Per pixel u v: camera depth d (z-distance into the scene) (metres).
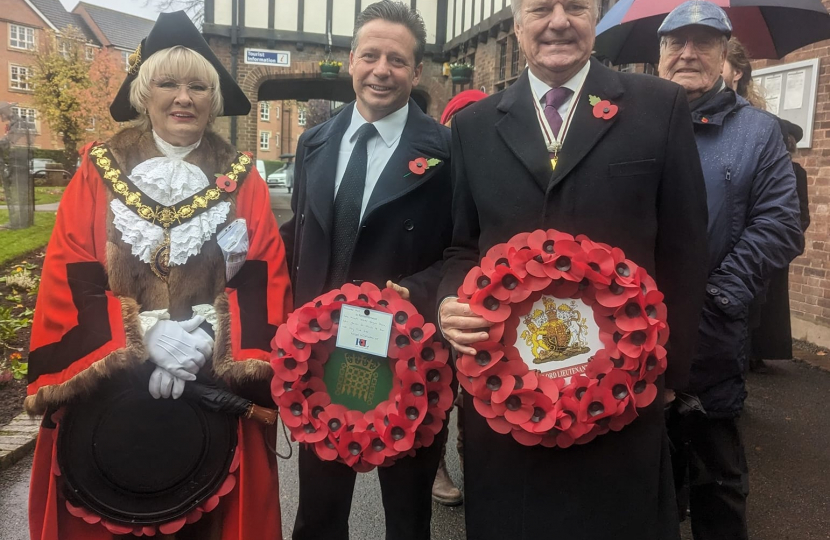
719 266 2.14
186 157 2.03
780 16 3.53
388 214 2.06
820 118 4.94
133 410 1.84
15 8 40.34
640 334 1.53
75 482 1.83
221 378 1.91
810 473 3.15
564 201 1.61
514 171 1.67
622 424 1.55
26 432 3.40
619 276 1.52
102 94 18.39
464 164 1.79
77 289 1.83
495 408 1.58
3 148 9.47
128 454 1.83
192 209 1.94
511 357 1.59
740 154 2.15
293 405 1.90
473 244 1.85
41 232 9.29
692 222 1.63
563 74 1.67
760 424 3.73
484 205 1.71
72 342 1.80
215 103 2.05
